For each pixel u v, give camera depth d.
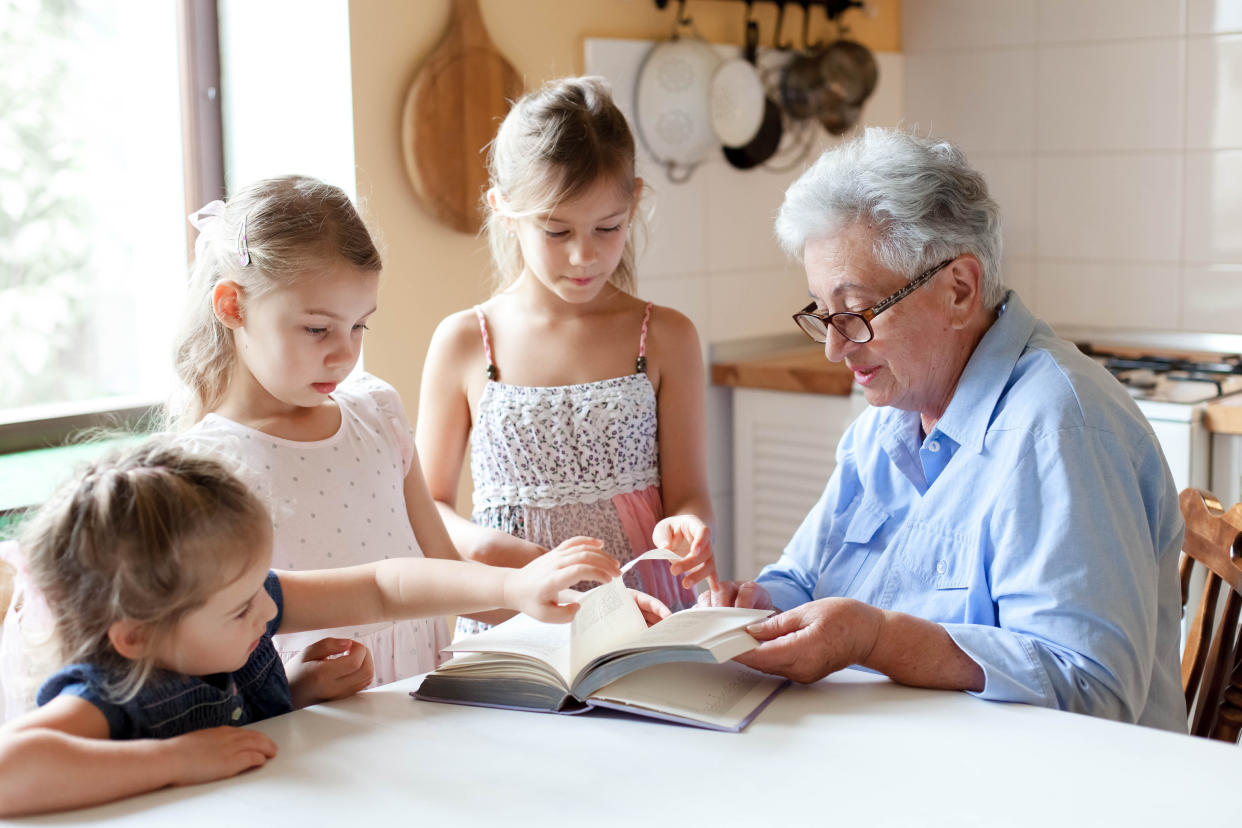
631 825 0.95
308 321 1.45
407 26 2.33
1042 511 1.27
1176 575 1.42
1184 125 2.90
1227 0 2.80
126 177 2.48
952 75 3.25
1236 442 2.39
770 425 2.92
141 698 1.07
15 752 0.98
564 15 2.58
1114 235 3.04
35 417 2.35
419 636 1.66
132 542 1.04
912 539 1.42
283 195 1.48
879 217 1.36
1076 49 3.04
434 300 2.43
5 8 2.33
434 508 1.74
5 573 1.36
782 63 3.03
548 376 1.88
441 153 2.38
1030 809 0.96
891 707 1.17
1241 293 2.87
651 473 1.89
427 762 1.08
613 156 1.72
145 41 2.43
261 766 1.08
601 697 1.15
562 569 1.21
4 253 2.38
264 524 1.11
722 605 1.47
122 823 0.97
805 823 0.94
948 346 1.41
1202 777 1.01
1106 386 1.36
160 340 2.57
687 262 2.89
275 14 2.34
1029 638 1.22
